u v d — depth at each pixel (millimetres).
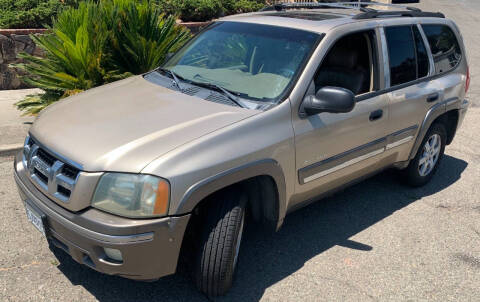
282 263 3855
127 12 6578
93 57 6180
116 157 2838
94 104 3570
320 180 3840
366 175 4492
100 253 2848
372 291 3592
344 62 4012
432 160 5328
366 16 4258
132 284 3496
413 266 3928
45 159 3135
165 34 6855
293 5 5020
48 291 3375
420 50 4758
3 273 3523
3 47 7652
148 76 4219
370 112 4070
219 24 4504
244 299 3408
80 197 2830
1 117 6473
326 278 3707
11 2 8797
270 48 3869
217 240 3102
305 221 4516
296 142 3477
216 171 2971
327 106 3436
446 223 4633
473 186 5484
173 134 3033
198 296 3412
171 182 2801
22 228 4113
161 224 2793
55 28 6863
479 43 14656
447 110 5043
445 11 22328
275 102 3465
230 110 3359
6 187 4824
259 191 3508
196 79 3900
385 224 4547
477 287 3711
